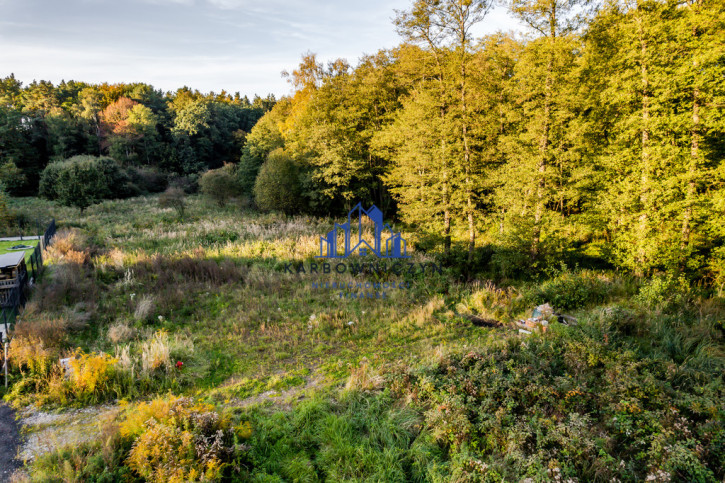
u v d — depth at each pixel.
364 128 31.53
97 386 7.91
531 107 15.74
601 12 14.47
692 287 13.10
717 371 7.79
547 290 13.64
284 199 30.27
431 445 6.11
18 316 10.58
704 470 4.95
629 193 14.15
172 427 5.68
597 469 5.26
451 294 14.80
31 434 6.55
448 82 17.44
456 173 18.33
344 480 5.42
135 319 11.85
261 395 8.03
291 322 12.21
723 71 12.23
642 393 6.74
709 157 14.66
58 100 67.19
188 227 24.98
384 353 10.16
